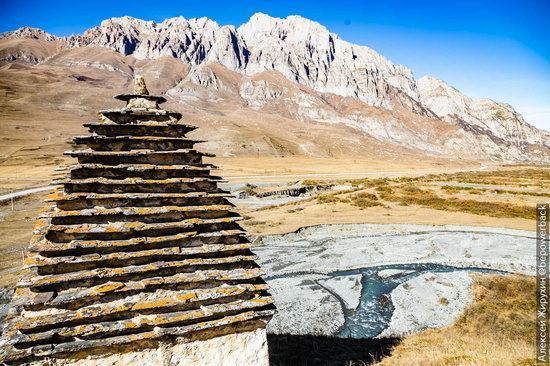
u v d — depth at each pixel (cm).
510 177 9112
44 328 655
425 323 1948
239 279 812
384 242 3575
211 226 834
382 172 12306
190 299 753
